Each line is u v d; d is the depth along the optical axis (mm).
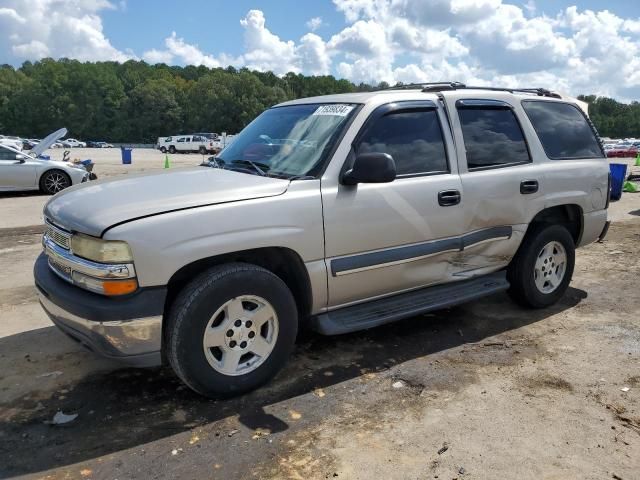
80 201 3393
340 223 3609
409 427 3135
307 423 3174
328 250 3592
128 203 3188
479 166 4391
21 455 2869
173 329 3141
